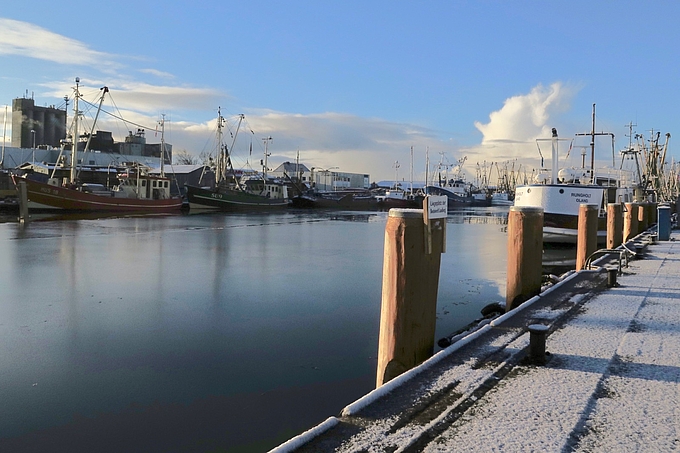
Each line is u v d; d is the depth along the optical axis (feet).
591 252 38.96
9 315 34.86
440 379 13.70
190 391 21.40
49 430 17.88
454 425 10.97
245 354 26.55
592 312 21.29
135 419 18.74
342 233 112.06
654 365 14.67
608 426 10.87
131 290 44.04
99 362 25.26
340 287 46.39
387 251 16.43
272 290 44.65
